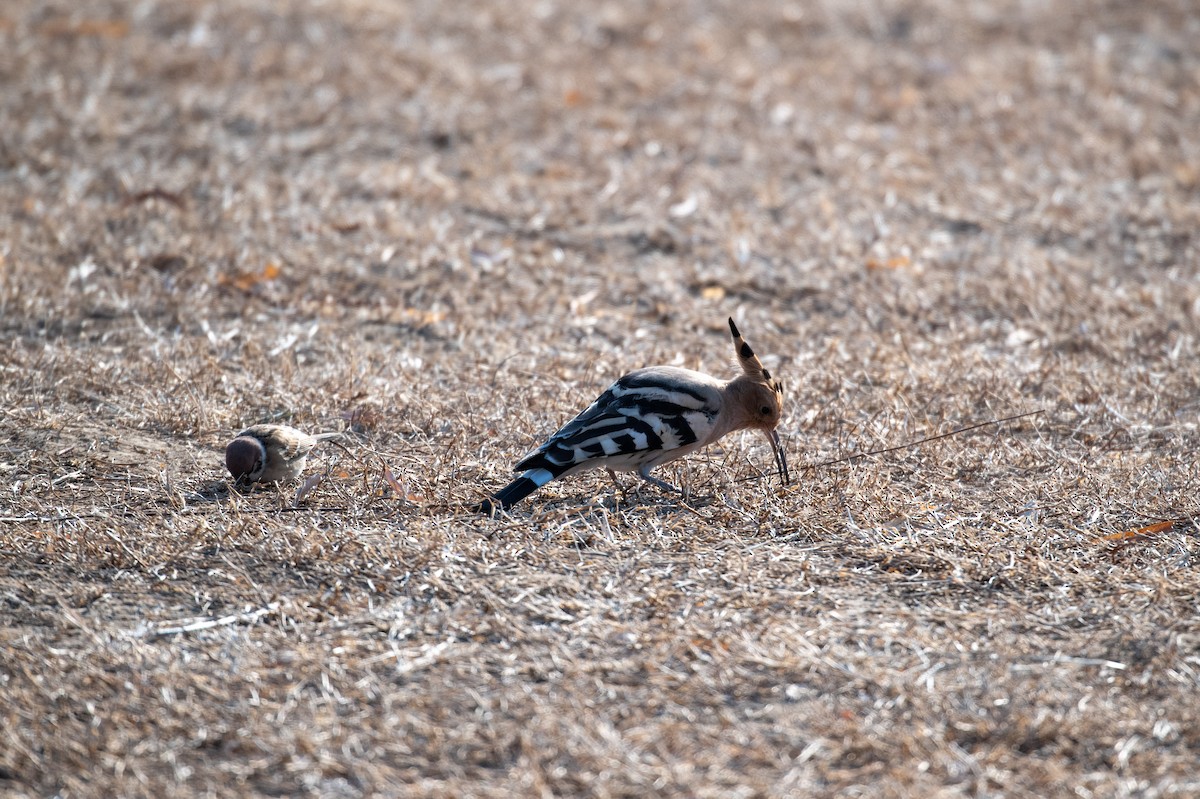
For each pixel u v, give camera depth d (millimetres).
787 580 13445
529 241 26062
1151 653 12047
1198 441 17328
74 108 31812
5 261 23000
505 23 40188
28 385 18344
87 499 15164
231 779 10211
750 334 21891
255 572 13391
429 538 13977
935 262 25141
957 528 14625
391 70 35375
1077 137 32125
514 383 19156
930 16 41969
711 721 11008
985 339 21828
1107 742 10773
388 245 25047
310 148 30438
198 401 17797
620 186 28703
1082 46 39188
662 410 15164
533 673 11688
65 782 10117
